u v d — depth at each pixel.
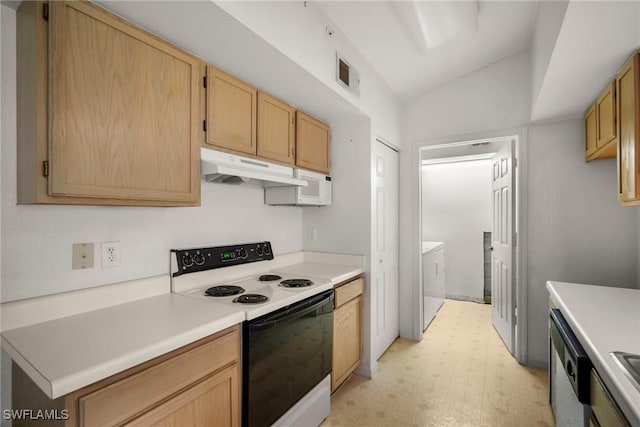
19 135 1.07
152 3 1.12
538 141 2.49
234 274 1.95
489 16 2.00
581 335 1.24
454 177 4.54
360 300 2.37
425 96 2.94
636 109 1.42
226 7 1.18
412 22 1.89
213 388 1.20
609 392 0.96
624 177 1.56
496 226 3.19
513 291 2.71
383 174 2.73
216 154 1.56
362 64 2.27
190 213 1.75
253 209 2.17
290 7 1.54
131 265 1.47
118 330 1.10
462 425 1.84
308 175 2.26
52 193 0.99
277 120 1.95
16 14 1.08
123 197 1.16
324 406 1.88
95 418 0.85
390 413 1.95
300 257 2.60
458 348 2.87
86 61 1.05
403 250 3.07
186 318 1.22
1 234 1.09
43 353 0.92
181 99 1.36
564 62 1.55
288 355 1.58
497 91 2.63
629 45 1.39
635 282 2.23
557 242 2.43
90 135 1.07
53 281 1.21
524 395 2.13
